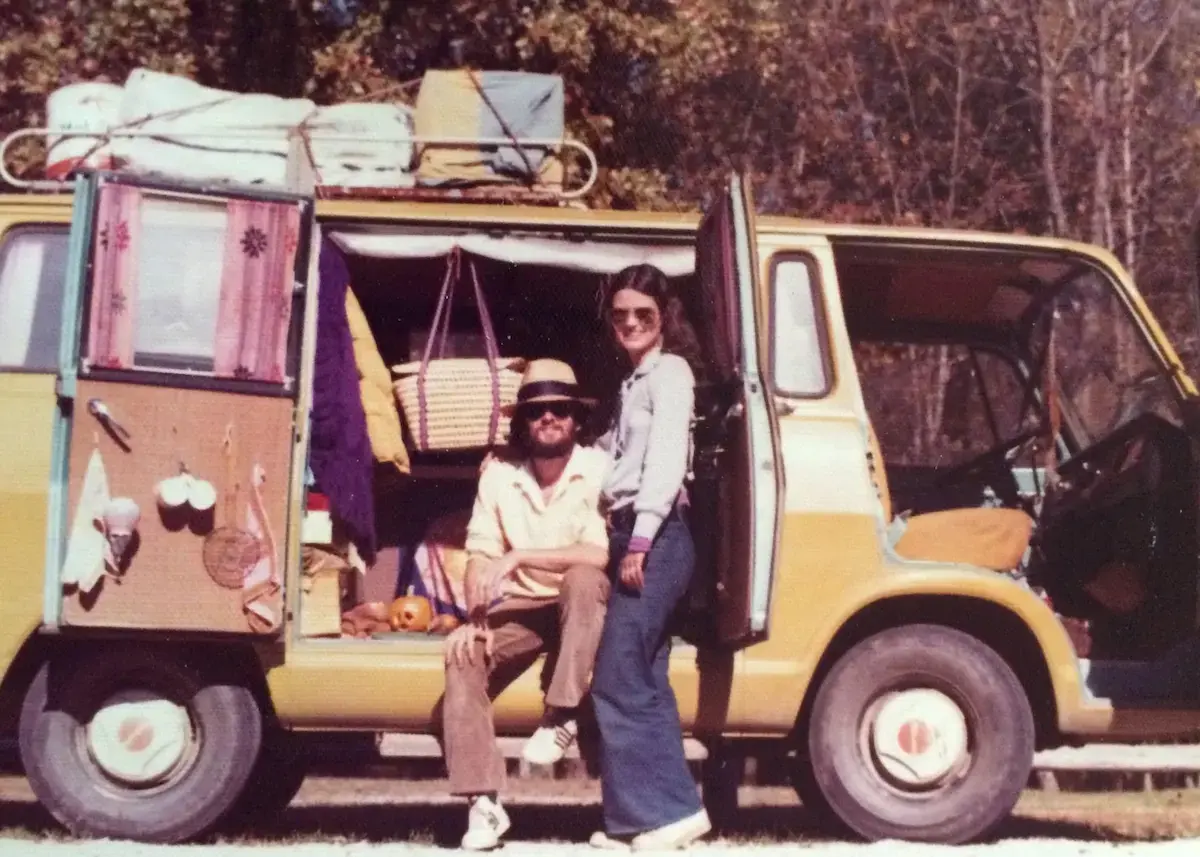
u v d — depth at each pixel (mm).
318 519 6352
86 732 6266
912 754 6457
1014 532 6629
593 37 17391
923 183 21984
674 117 19469
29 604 6137
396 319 7613
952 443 8062
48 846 5934
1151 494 6750
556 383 6344
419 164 7195
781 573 6410
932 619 6641
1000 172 22062
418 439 6797
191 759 6293
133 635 6059
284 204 6305
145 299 6145
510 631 6219
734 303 6113
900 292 7547
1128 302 6961
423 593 7371
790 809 9203
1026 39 21531
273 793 7840
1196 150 21109
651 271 6387
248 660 6316
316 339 6391
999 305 7629
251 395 6184
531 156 7270
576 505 6320
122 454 6059
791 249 6738
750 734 6395
